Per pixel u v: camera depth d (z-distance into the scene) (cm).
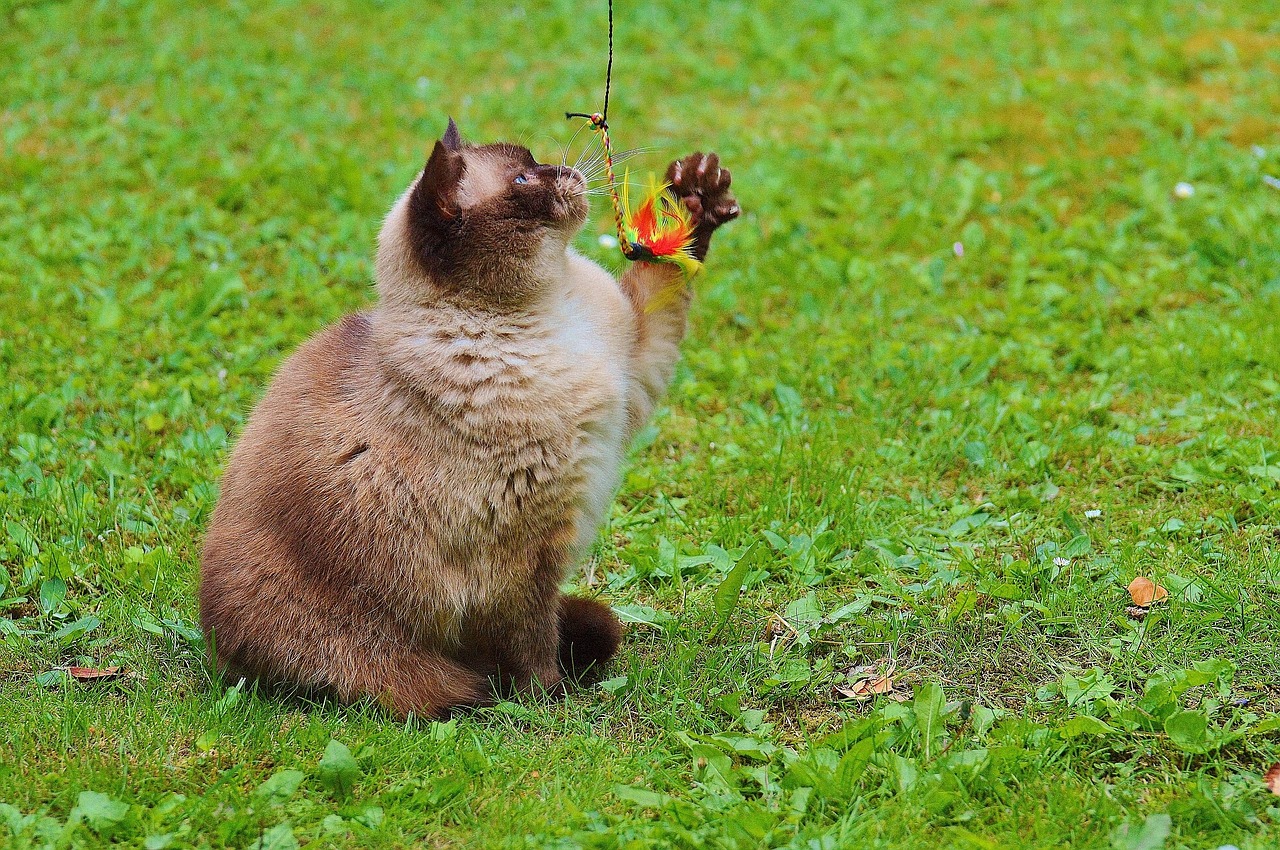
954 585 765
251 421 723
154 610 777
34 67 1675
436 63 1706
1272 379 970
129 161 1445
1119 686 669
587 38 1769
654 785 610
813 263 1202
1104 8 1777
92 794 581
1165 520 820
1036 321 1093
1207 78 1559
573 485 664
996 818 575
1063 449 909
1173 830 560
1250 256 1155
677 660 704
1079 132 1445
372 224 1293
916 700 630
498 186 652
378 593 666
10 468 916
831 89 1587
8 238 1285
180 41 1755
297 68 1689
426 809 596
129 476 910
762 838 558
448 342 652
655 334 728
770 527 838
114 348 1084
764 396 1027
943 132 1451
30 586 800
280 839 563
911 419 971
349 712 676
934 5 1834
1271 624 698
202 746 636
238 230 1294
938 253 1220
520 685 695
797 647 720
